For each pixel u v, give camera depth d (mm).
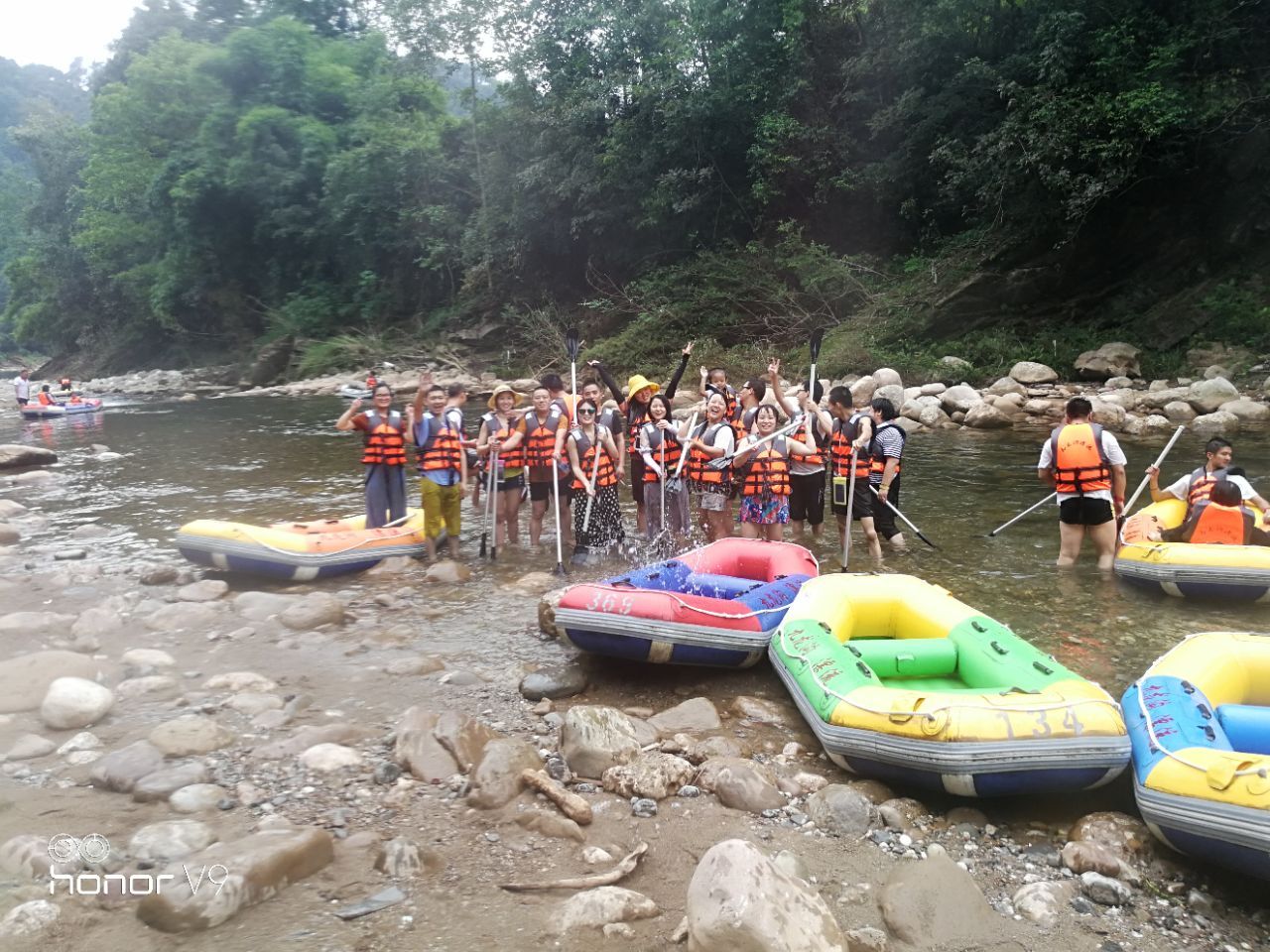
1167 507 7242
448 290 34406
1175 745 3266
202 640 5590
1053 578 6680
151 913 2723
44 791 3580
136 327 44219
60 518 9867
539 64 29500
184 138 39938
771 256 24453
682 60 24953
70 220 48594
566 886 2982
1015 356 19109
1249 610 5898
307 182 36375
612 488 7684
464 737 3984
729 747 4047
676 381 9125
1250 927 2830
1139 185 19234
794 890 2574
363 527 7746
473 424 17531
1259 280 18328
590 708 4102
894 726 3566
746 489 7105
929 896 2871
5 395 36281
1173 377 17609
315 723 4336
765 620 5016
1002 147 18234
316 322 35469
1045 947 2721
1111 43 17656
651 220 26312
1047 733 3391
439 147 33781
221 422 20266
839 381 19391
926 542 7695
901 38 21578
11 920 2689
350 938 2688
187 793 3492
